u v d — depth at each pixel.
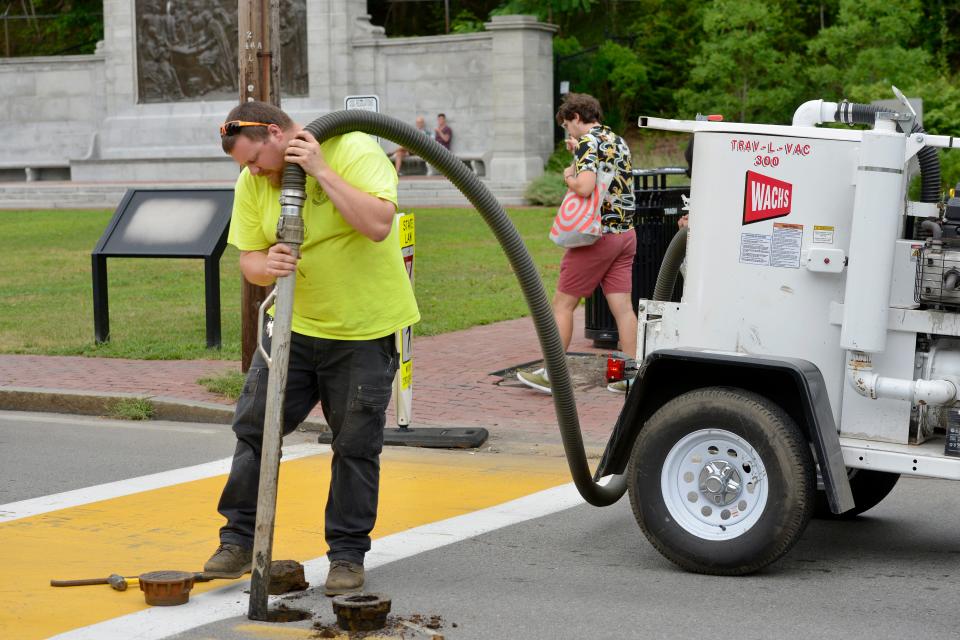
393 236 5.57
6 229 27.72
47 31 52.12
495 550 6.42
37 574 6.02
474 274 18.88
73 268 20.66
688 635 5.06
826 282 6.01
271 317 5.68
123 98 40.34
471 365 11.84
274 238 5.48
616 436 6.22
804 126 6.32
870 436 6.06
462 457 8.72
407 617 5.27
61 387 10.95
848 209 5.93
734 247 6.16
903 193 6.03
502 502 7.47
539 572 6.02
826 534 6.78
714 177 6.17
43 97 41.84
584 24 45.81
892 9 29.73
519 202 32.38
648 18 42.12
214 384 10.72
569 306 10.16
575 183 9.76
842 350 6.03
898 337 5.94
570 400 6.20
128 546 6.55
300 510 7.25
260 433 5.64
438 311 15.25
